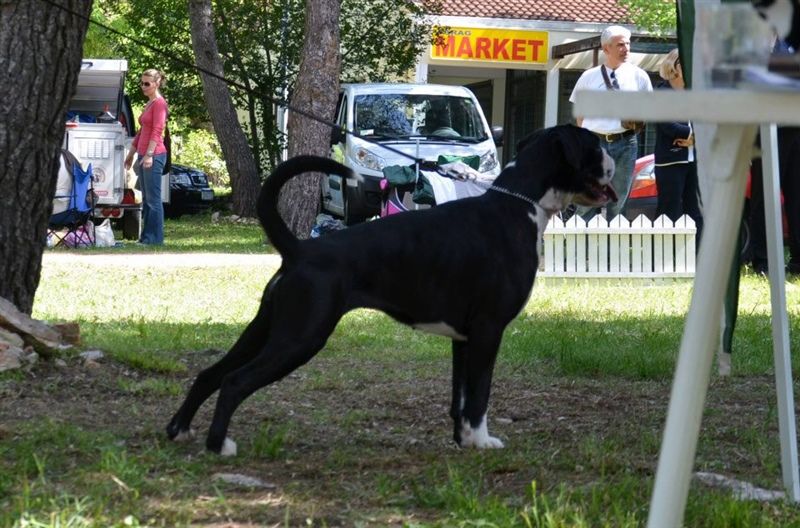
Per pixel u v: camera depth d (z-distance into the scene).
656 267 20.19
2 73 10.53
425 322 8.00
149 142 27.27
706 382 3.94
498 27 49.19
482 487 7.04
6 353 9.94
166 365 11.09
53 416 8.82
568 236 19.98
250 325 8.05
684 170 20.70
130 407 9.47
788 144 19.02
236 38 41.03
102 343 12.12
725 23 3.33
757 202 20.22
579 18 50.03
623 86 20.09
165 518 6.11
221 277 20.03
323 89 27.12
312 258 7.58
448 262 7.90
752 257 20.94
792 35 3.23
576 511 6.09
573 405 10.32
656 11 43.75
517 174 8.35
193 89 44.66
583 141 8.35
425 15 44.38
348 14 41.03
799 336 14.07
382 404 10.18
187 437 8.29
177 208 44.00
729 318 8.07
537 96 52.88
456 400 8.54
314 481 7.17
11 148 10.62
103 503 6.20
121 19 49.91
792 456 6.83
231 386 7.71
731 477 7.51
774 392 10.87
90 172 26.56
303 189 27.44
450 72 56.69
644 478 7.29
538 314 16.28
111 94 34.69
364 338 13.86
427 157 27.69
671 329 14.75
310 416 9.51
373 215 28.00
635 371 11.77
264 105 41.84
